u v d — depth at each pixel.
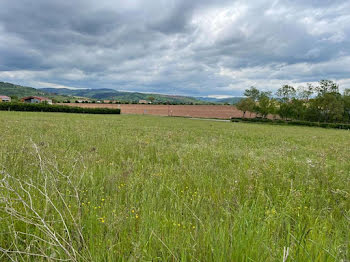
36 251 1.64
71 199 2.50
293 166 5.36
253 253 1.60
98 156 5.42
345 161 6.82
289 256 1.52
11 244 1.62
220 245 1.65
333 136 21.89
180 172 4.28
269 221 2.18
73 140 8.32
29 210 2.09
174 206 2.59
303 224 2.27
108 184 3.19
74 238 1.79
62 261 1.52
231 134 17.03
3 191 2.36
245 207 2.48
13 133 9.02
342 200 3.09
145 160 5.57
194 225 2.22
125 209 2.27
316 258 1.55
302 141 14.88
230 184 3.50
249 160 5.93
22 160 3.98
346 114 59.59
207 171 4.50
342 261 1.42
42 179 2.89
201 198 2.88
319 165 4.86
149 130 16.72
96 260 1.51
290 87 60.97
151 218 2.15
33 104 53.97
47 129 11.85
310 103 59.75
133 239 1.77
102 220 2.03
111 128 15.62
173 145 8.43
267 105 63.59
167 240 1.80
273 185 3.76
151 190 3.04
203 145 9.13
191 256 1.60
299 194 3.02
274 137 16.86
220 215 2.35
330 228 2.24
